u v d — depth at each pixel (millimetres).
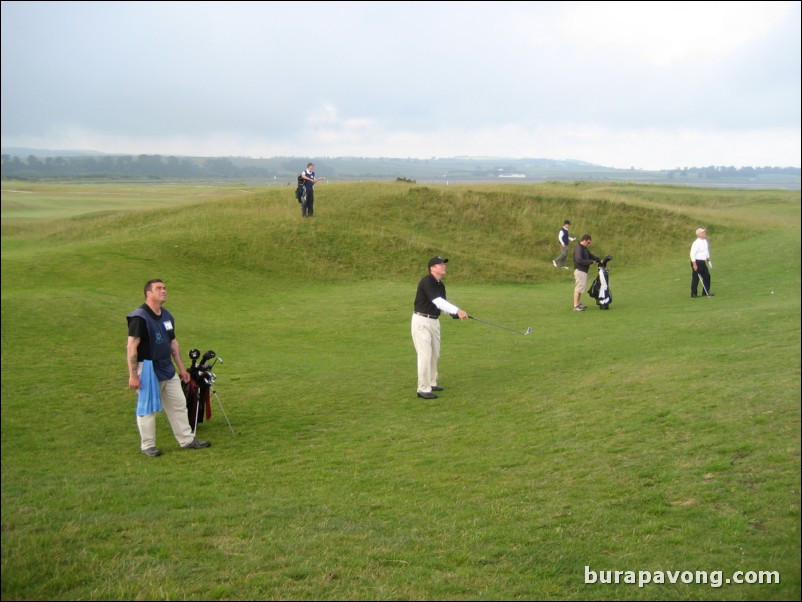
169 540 5281
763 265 24078
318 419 9453
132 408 9898
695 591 4344
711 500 5695
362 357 13703
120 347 13414
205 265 23484
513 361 12617
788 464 6172
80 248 23453
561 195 34469
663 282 23734
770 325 13078
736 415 7719
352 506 6164
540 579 4582
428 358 10289
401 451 7914
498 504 6082
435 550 5098
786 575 4441
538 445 7734
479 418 9070
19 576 4547
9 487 6727
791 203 47625
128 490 6633
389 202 31672
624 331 14633
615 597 4312
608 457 7070
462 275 25859
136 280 20688
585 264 18375
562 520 5586
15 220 32719
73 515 5863
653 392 9180
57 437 8617
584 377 10617
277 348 14594
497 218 31500
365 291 22438
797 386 8453
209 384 9031
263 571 4703
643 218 32594
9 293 16953
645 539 5113
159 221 29797
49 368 11719
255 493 6582
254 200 32562
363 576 4641
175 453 8102
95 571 4676
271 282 23125
